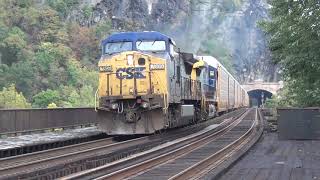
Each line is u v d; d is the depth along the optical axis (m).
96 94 25.22
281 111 24.11
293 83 32.84
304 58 25.20
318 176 12.64
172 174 13.77
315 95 27.45
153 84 24.67
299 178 12.34
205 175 12.99
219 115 51.81
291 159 16.39
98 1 150.50
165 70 24.69
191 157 18.02
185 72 30.88
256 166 14.79
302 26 24.94
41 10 136.25
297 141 23.28
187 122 31.86
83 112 33.69
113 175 12.69
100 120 25.23
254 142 21.66
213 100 43.28
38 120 26.78
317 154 17.83
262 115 57.50
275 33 29.55
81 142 24.69
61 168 14.75
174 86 26.77
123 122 24.94
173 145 21.61
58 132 27.92
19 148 19.39
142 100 24.56
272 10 28.75
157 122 24.64
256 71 189.75
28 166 15.30
